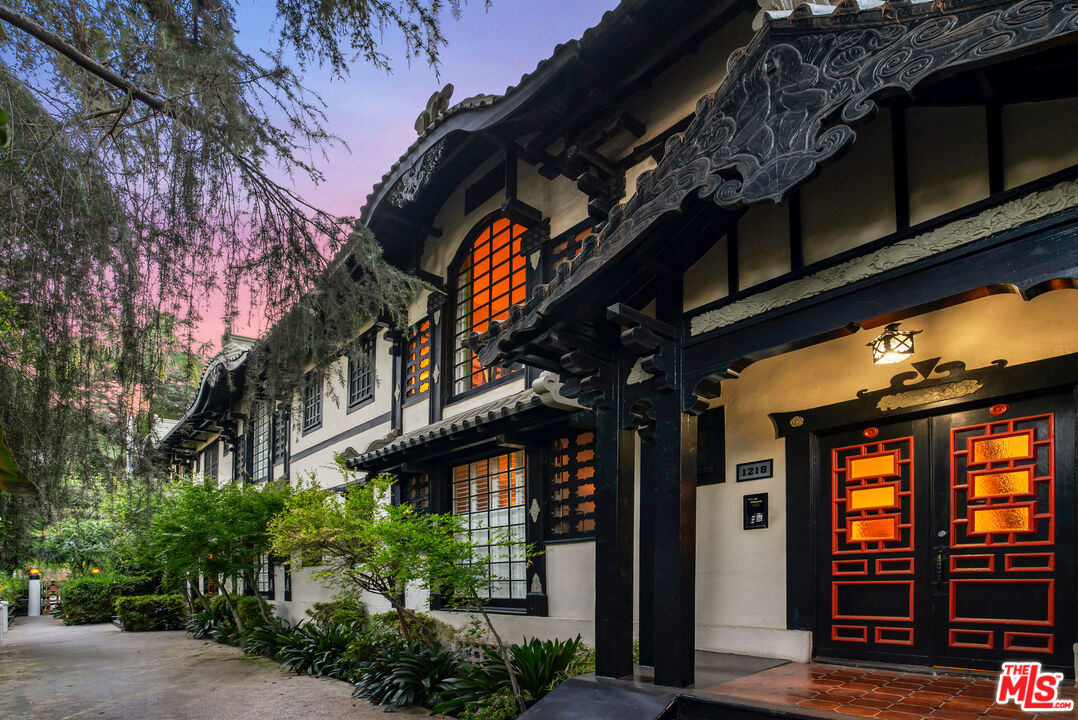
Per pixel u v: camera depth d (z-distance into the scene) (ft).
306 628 37.32
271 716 24.48
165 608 61.77
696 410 16.44
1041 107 12.01
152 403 16.05
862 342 18.62
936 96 12.78
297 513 26.13
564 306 16.92
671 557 15.81
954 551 16.37
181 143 15.19
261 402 19.95
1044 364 15.33
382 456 32.50
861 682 15.43
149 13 14.34
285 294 17.71
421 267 36.09
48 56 14.56
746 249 16.06
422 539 23.09
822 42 12.37
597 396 18.34
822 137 11.96
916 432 17.51
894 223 13.65
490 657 22.72
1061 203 11.34
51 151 13.98
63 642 52.49
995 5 10.41
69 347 14.78
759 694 14.39
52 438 15.40
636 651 20.04
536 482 27.32
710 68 22.40
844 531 18.44
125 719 25.30
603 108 24.29
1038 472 15.39
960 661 15.92
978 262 12.14
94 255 14.64
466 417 27.61
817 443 19.38
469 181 33.04
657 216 14.55
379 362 40.24
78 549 56.44
